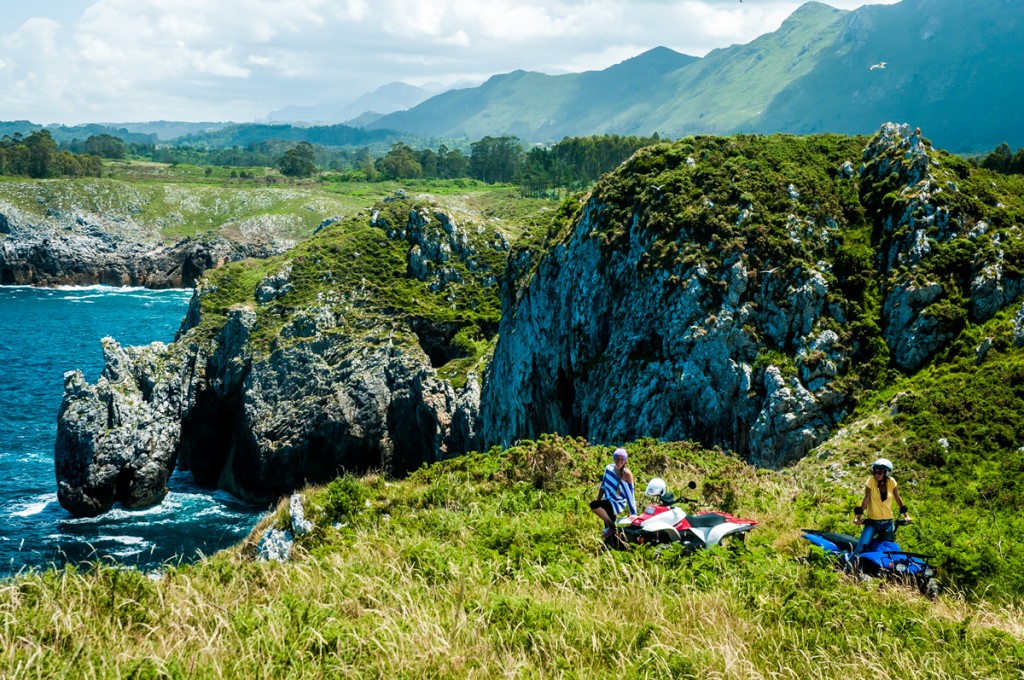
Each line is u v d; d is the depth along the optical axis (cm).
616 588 1004
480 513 1531
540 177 19925
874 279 3841
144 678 700
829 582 1055
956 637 884
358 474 7412
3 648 740
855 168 4478
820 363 3475
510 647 807
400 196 10919
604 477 1296
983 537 1497
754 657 815
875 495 1240
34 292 19025
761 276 3850
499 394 5697
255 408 7450
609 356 4188
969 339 3328
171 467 7431
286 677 725
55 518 6350
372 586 980
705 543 1217
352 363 7506
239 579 1093
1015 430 2605
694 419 3716
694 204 4284
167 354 7781
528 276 5341
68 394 6706
